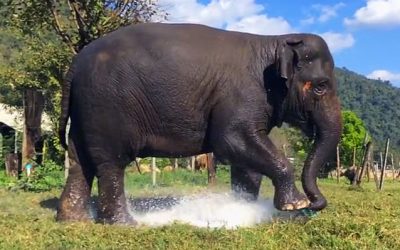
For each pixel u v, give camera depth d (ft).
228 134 27.04
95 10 47.67
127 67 27.25
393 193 49.39
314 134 28.89
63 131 29.22
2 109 105.29
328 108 28.12
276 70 27.50
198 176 72.74
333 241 21.59
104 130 27.50
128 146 27.81
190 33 28.14
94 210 30.94
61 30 49.93
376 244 21.50
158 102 27.27
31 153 53.31
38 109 53.98
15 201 37.22
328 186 62.85
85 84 27.61
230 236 22.45
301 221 25.20
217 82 27.30
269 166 26.84
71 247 21.53
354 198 39.40
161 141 27.96
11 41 156.46
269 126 28.27
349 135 121.80
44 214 31.30
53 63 64.69
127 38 27.91
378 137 341.82
